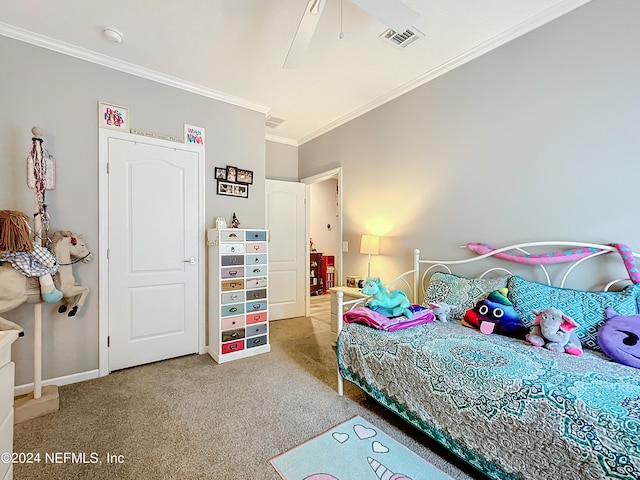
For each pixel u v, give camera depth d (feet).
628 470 2.95
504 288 6.66
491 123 7.36
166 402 6.59
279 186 14.10
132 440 5.31
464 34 7.00
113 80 8.16
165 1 6.00
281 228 14.19
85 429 5.62
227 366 8.59
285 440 5.33
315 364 8.77
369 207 11.01
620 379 3.95
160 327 8.89
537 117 6.56
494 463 4.03
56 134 7.34
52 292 6.22
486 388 4.21
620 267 5.61
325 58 7.98
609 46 5.61
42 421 5.86
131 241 8.40
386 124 10.28
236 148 10.45
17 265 5.83
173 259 9.11
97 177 7.89
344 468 4.66
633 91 5.37
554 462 3.48
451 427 4.56
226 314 8.97
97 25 6.72
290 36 7.13
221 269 8.88
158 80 8.86
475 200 7.73
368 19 6.45
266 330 9.80
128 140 8.36
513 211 6.99
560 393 3.67
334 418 6.00
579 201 6.01
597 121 5.76
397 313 6.71
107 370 8.00
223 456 4.92
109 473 4.55
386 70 8.55
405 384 5.29
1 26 6.66
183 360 9.02
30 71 7.06
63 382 7.41
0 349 3.59
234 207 10.39
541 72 6.48
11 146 6.83
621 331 4.71
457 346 5.24
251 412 6.21
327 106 10.99
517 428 3.81
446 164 8.40
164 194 8.95
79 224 7.62
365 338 6.23
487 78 7.42
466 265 7.95
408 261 9.55
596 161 5.79
